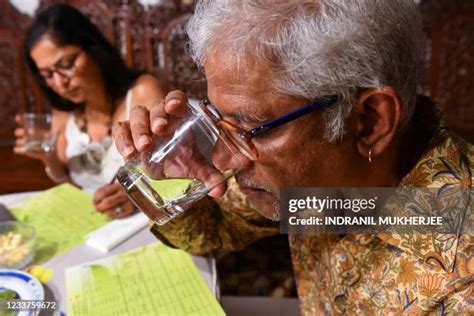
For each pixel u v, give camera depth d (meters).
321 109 0.54
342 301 0.72
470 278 0.56
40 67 1.32
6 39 2.01
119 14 1.91
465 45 1.72
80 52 1.29
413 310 0.60
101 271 0.81
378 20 0.52
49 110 2.10
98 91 1.33
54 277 0.80
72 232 0.92
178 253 0.86
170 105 0.62
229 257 1.18
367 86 0.53
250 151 0.57
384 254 0.65
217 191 0.64
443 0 1.70
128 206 0.96
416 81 0.60
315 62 0.51
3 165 2.05
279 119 0.54
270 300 0.97
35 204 1.02
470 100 1.77
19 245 0.83
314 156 0.58
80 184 1.41
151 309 0.72
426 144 0.66
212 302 0.73
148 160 0.63
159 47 1.92
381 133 0.58
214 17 0.54
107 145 1.29
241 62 0.52
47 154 1.37
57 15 1.29
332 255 0.72
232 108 0.55
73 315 0.72
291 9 0.51
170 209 0.64
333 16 0.51
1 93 2.10
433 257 0.59
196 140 0.61
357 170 0.62
